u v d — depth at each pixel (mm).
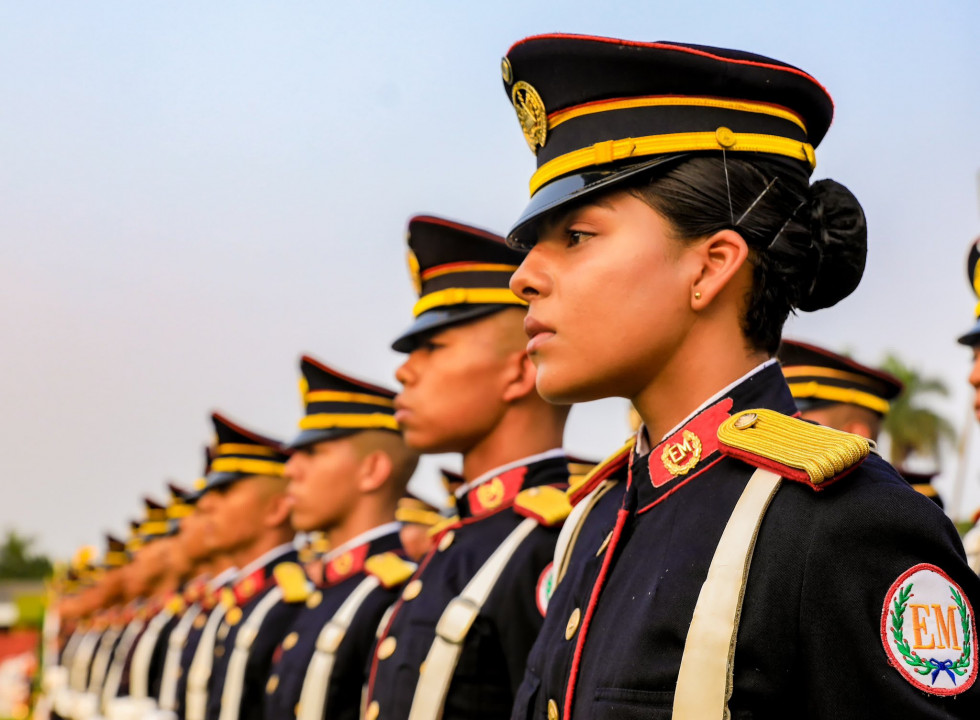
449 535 3781
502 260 3807
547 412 3801
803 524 1823
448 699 3369
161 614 10352
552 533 3453
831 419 4473
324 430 5203
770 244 2094
